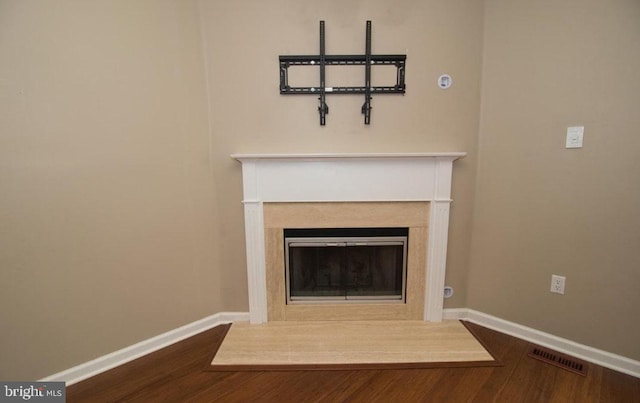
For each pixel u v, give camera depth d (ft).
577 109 5.19
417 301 6.82
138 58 5.30
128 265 5.55
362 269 7.32
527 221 5.93
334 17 6.02
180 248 6.14
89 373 5.24
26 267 4.63
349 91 6.16
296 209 6.43
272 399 4.66
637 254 4.92
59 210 4.81
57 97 4.63
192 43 5.87
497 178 6.18
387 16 6.03
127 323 5.63
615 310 5.19
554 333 5.84
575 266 5.49
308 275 7.31
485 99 6.14
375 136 6.31
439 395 4.72
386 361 5.50
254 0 5.93
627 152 4.84
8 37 4.23
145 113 5.47
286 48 6.07
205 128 6.16
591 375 5.10
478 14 5.96
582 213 5.33
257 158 6.01
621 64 4.76
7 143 4.34
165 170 5.79
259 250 6.50
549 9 5.29
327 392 4.79
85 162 4.96
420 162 6.23
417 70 6.14
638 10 4.57
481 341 6.09
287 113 6.23
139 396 4.75
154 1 5.40
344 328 6.57
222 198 6.42
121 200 5.36
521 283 6.13
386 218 6.49
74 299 5.07
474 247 6.64
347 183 6.28
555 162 5.50
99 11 4.87
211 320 6.71
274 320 6.84
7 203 4.42
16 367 4.70
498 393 4.75
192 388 4.91
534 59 5.52
